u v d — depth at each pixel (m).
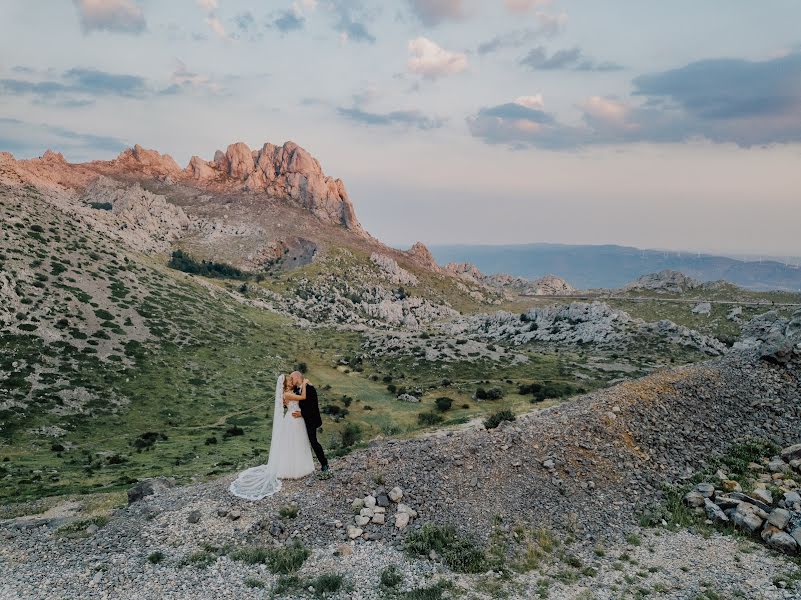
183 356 109.25
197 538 16.50
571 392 99.81
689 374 28.70
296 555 15.42
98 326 105.75
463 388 109.94
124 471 50.72
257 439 73.31
